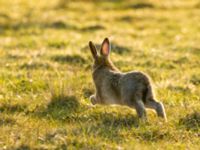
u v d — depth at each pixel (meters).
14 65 65.69
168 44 89.19
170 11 134.25
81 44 82.38
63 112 45.62
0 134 39.88
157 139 39.88
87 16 122.75
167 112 46.22
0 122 42.91
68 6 139.50
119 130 40.75
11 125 42.28
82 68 65.06
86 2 148.38
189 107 47.59
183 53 78.88
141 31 103.81
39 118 44.44
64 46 82.44
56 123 42.84
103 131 40.38
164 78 61.47
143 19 120.00
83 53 72.81
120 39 88.88
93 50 48.44
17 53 74.06
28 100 48.34
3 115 44.12
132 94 42.72
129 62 69.88
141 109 42.12
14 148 37.06
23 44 84.25
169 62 71.06
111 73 45.97
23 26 106.19
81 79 57.12
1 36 95.75
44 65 65.44
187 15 126.81
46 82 54.69
